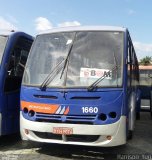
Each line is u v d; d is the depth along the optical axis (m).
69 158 4.89
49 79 4.81
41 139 4.75
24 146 5.56
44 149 5.37
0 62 5.29
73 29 5.23
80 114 4.56
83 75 4.75
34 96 4.82
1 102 5.21
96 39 5.02
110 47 4.91
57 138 4.70
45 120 4.72
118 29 5.09
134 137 6.59
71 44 5.05
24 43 5.96
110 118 4.52
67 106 4.61
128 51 5.07
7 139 6.08
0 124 5.20
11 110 5.45
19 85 5.69
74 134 4.57
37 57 5.15
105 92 4.57
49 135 4.73
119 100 4.58
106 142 4.53
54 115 4.66
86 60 4.86
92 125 4.51
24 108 4.91
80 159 4.86
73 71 4.80
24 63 5.93
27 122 4.82
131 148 5.61
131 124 5.65
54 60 5.00
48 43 5.21
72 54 4.95
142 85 9.97
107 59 4.82
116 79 4.67
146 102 9.88
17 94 5.62
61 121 4.62
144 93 9.91
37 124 4.73
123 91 4.62
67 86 4.66
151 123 8.66
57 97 4.66
